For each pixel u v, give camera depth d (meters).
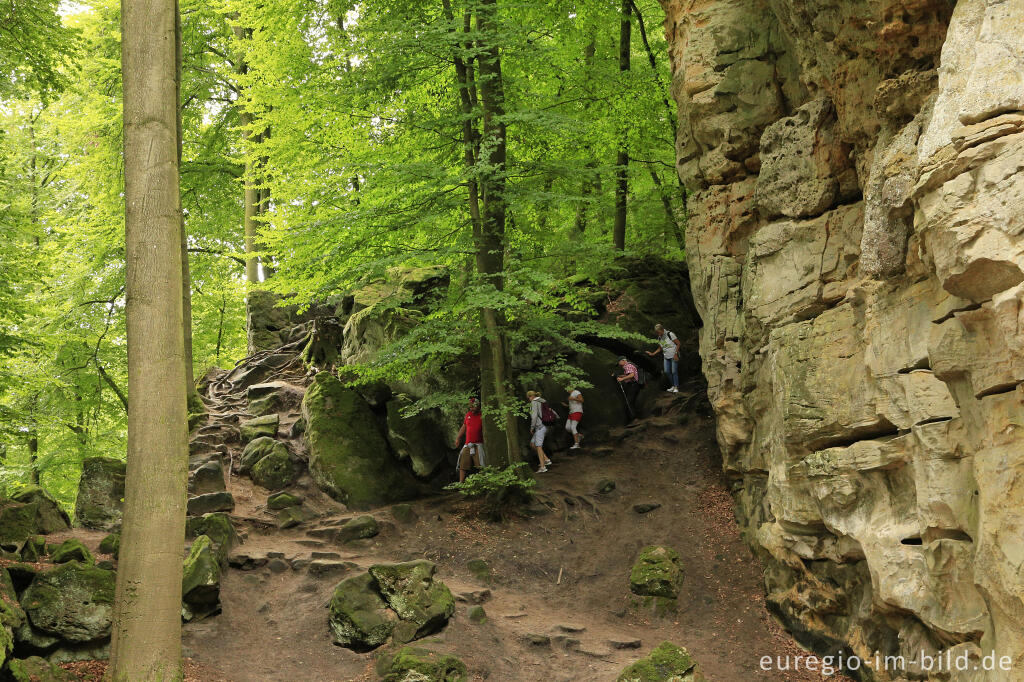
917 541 8.31
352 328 17.03
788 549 10.54
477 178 13.27
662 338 16.95
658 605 11.27
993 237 6.16
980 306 6.58
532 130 14.73
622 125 16.78
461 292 14.48
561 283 14.98
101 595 9.06
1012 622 6.39
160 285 8.23
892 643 8.80
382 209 13.22
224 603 10.58
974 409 6.86
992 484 6.55
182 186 21.66
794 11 9.99
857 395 9.16
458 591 11.09
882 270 8.36
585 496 13.97
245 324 24.98
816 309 10.36
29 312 12.83
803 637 10.19
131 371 8.12
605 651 9.95
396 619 10.00
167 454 8.02
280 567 11.49
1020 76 6.34
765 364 11.24
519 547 12.66
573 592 11.81
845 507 9.26
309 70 14.95
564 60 16.86
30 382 13.31
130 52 8.55
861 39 9.16
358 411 15.09
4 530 10.16
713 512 13.09
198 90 21.77
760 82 12.09
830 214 10.38
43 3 12.34
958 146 6.52
